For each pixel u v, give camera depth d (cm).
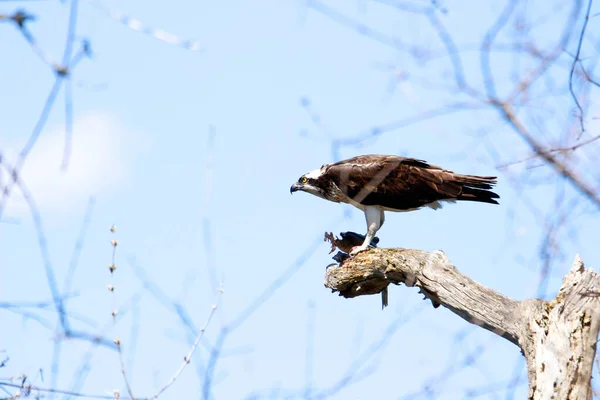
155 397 818
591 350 1030
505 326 1128
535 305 1104
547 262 903
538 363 1048
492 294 1159
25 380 828
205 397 817
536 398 1028
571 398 1010
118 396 823
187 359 831
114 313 842
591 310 1048
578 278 1080
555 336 1051
